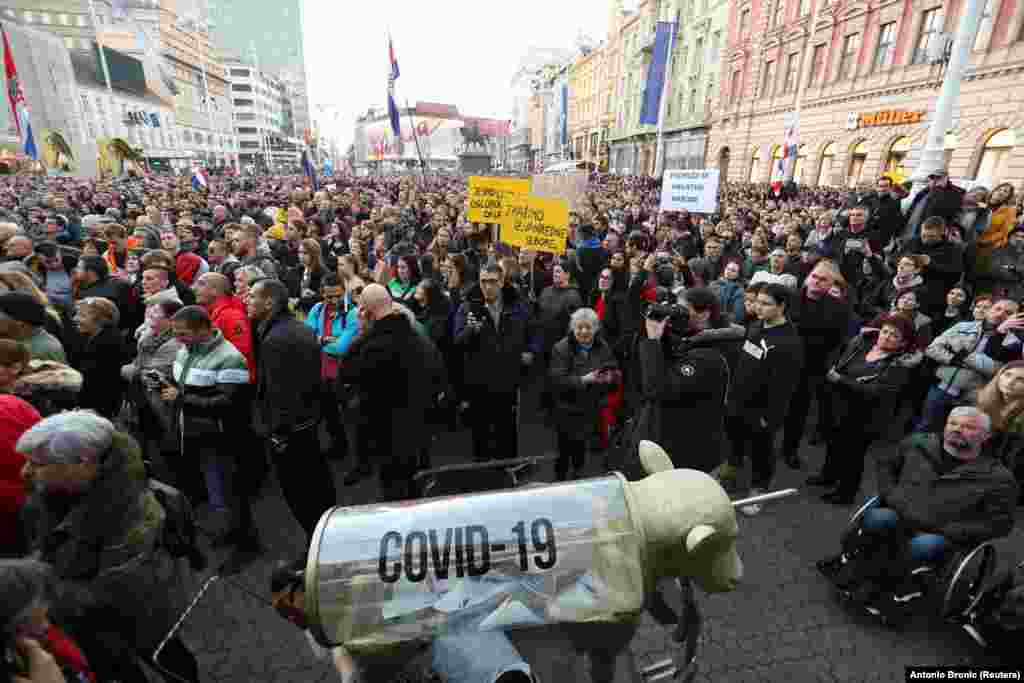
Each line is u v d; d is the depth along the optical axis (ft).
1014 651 8.58
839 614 9.93
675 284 19.12
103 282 16.20
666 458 6.25
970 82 58.90
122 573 6.23
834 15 80.33
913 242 19.48
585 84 230.07
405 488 11.41
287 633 9.37
